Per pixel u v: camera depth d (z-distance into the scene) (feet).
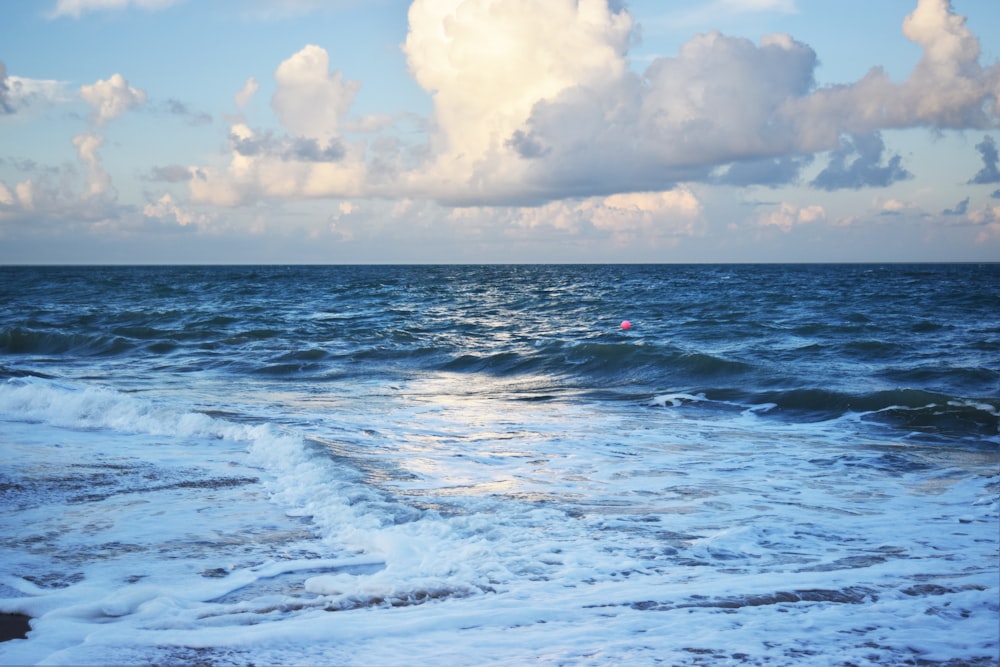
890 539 19.26
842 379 50.21
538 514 21.40
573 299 141.28
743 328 83.76
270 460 27.68
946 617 13.92
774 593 15.26
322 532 19.48
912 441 33.76
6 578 16.22
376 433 34.19
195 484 24.38
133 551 17.97
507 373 57.77
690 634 13.24
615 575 16.48
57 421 36.04
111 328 84.17
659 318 100.42
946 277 267.18
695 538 19.31
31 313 109.81
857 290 165.99
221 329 86.63
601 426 36.91
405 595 15.28
